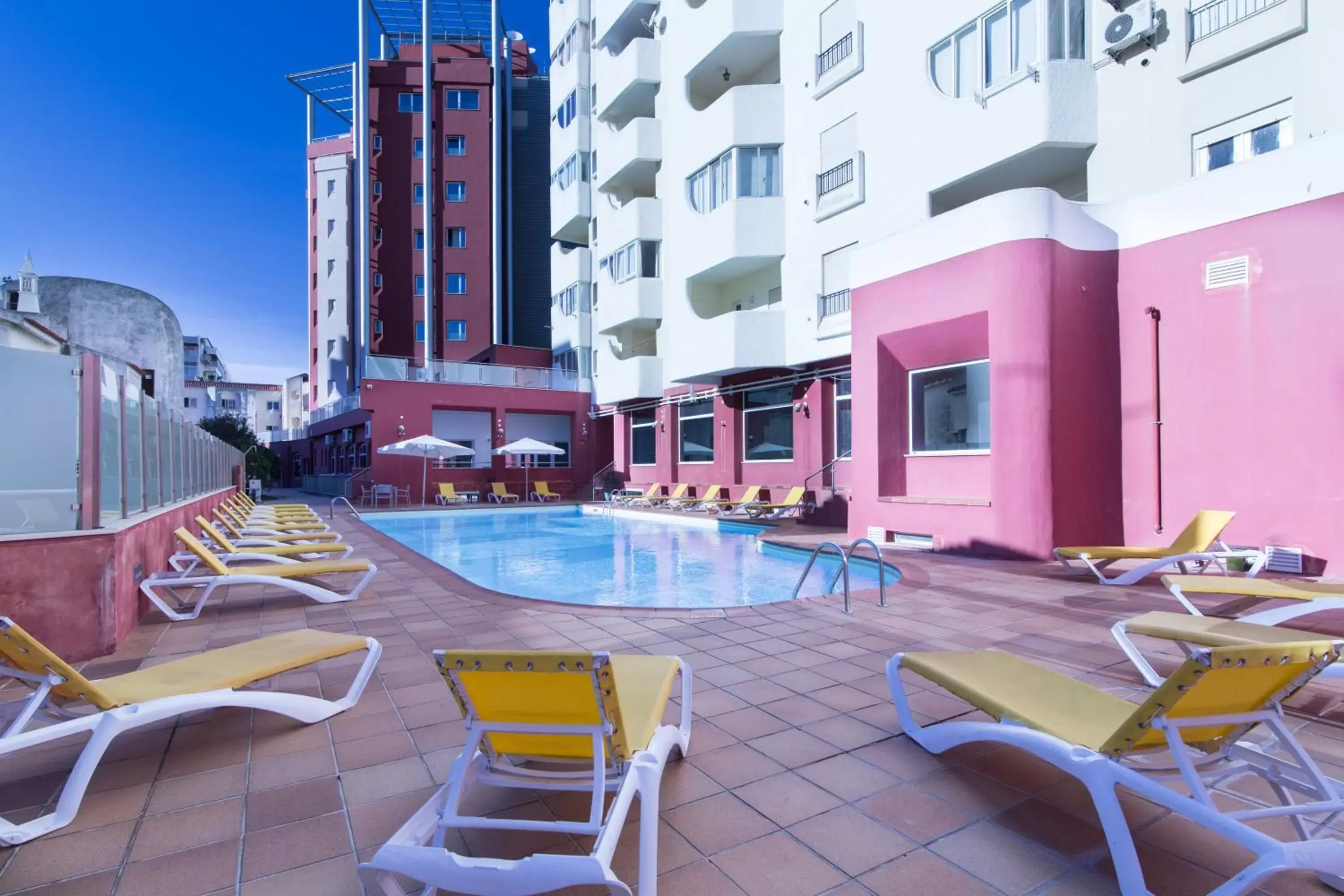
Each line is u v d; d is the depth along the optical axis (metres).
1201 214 8.41
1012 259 9.00
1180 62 9.62
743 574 10.68
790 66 15.86
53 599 4.91
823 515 15.08
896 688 3.56
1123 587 7.32
